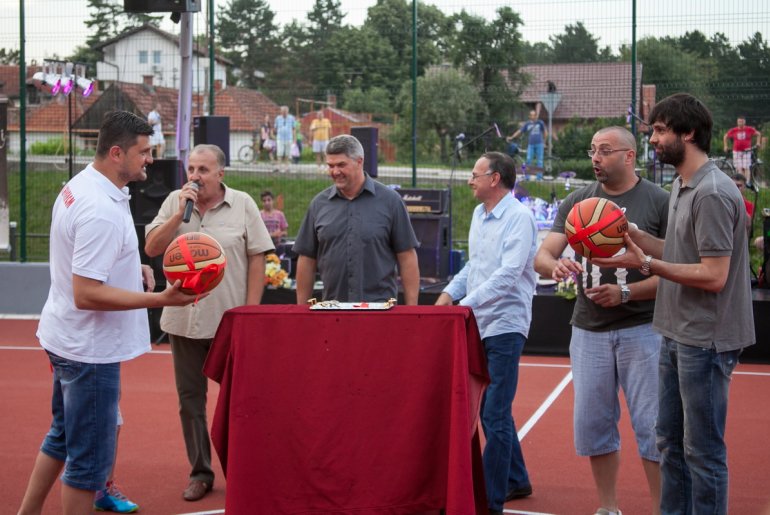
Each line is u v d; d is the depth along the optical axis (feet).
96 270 13.83
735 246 13.52
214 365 13.83
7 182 45.50
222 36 53.88
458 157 50.55
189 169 18.39
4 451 21.81
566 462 21.21
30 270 43.83
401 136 51.85
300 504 13.53
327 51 53.11
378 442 13.46
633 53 46.96
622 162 15.89
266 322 13.48
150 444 22.66
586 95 48.16
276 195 53.62
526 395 28.17
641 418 15.88
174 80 53.93
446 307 13.80
